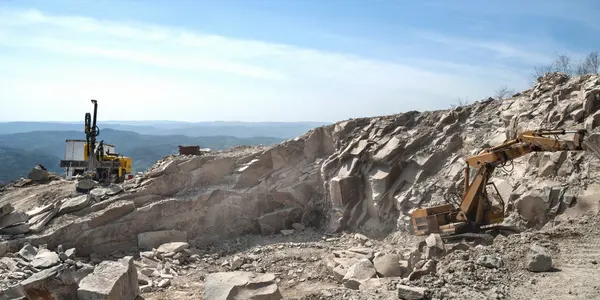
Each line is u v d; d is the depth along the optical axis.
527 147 14.66
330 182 22.91
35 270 14.73
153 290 15.59
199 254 20.38
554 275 10.67
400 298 9.99
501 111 21.38
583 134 13.69
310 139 25.77
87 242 19.91
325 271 16.69
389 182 21.03
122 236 20.67
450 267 11.60
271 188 24.05
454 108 23.08
